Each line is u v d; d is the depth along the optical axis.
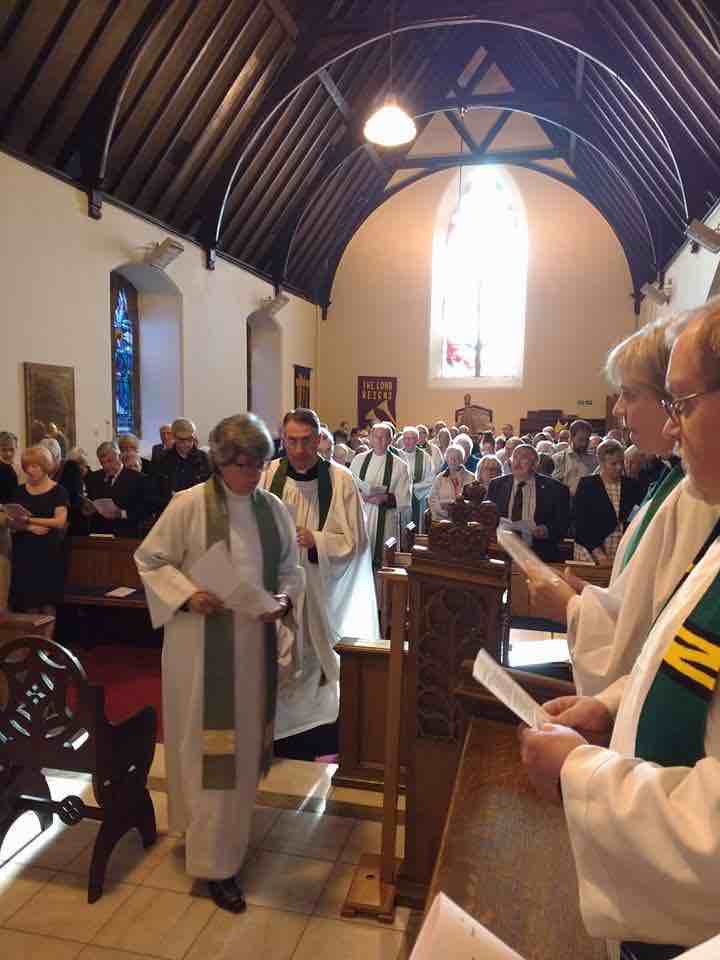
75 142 7.55
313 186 12.55
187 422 6.07
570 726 1.11
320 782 3.21
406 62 11.85
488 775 1.48
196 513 2.46
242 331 12.20
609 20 8.41
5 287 6.76
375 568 5.79
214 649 2.37
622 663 1.26
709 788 0.65
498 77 13.91
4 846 2.71
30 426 7.10
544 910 1.05
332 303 16.59
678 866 0.65
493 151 15.23
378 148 14.14
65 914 2.34
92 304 8.04
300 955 2.17
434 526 2.18
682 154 8.88
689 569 0.98
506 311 16.20
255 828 2.86
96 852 2.41
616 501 4.45
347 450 8.62
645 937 0.69
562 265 15.57
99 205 7.98
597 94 10.98
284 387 14.47
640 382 1.33
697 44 7.22
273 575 2.57
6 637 3.34
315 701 3.56
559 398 15.82
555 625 4.14
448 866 1.15
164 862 2.63
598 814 0.71
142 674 4.67
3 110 6.56
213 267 10.86
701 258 9.48
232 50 8.31
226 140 9.57
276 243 13.08
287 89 9.49
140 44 7.02
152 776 3.22
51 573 4.75
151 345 10.23
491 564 2.11
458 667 2.20
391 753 2.34
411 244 16.17
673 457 1.86
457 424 15.92
